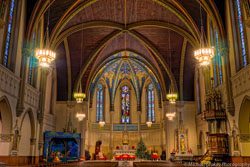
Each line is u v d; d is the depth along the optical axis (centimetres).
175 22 2817
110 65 3906
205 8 2280
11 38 1994
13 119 1994
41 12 2283
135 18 2919
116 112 4272
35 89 2462
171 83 3322
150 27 3022
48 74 2870
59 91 3344
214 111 2178
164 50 3272
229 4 2111
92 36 3120
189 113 3303
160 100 3816
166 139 3250
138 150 3525
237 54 2011
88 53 3269
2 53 1853
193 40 2738
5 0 1544
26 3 2230
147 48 3331
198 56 1709
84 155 3241
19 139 2056
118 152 3538
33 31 2264
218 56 2375
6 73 1845
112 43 3350
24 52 2159
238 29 2020
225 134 2094
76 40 3139
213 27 2447
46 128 2880
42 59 1667
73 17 2708
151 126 4006
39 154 2531
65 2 2430
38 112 2550
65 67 3297
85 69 3284
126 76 4278
